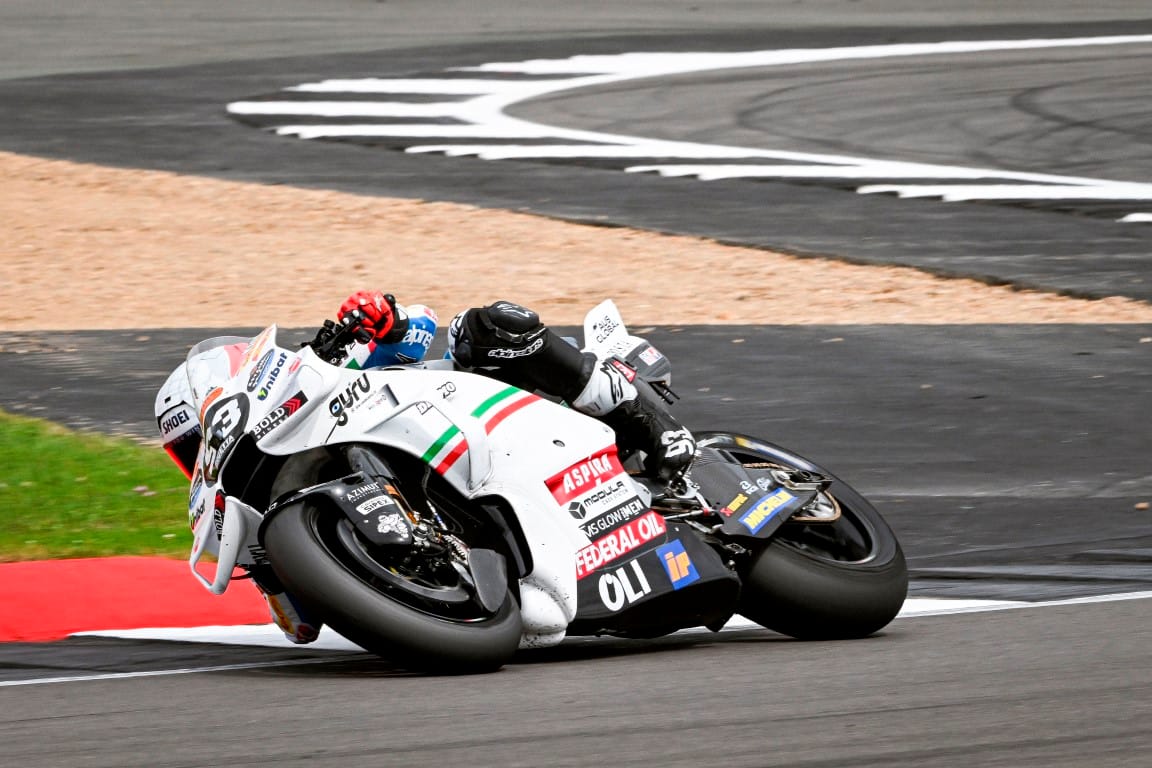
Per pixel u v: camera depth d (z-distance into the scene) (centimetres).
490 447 1889
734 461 2125
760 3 14088
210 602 2345
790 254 5584
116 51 11138
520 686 1705
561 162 7319
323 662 1938
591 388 1992
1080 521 2897
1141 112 8669
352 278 5222
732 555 2041
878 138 7994
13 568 2395
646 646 2081
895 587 2045
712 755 1412
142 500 2931
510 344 1944
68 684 1784
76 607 2272
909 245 5703
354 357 1934
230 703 1652
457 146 7694
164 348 4303
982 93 9362
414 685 1722
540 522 1884
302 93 9375
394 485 1800
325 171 7150
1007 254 5550
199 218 6234
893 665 1806
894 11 13762
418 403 1850
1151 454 3369
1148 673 1705
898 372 4072
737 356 4228
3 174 7075
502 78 9912
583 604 1886
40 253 5650
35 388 3894
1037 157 7494
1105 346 4344
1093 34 12112
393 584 1734
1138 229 5947
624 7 13725
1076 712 1545
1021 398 3831
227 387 1869
